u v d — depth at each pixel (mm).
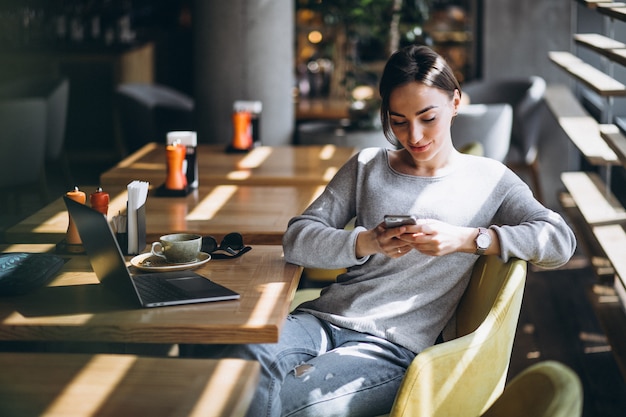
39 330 2057
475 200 2500
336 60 8078
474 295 2451
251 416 2135
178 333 2045
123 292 2199
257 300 2217
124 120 7227
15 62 8094
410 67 2404
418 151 2443
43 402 1645
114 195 3578
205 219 3109
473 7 7387
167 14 9828
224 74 6109
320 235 2479
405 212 2510
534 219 2424
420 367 1992
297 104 7566
